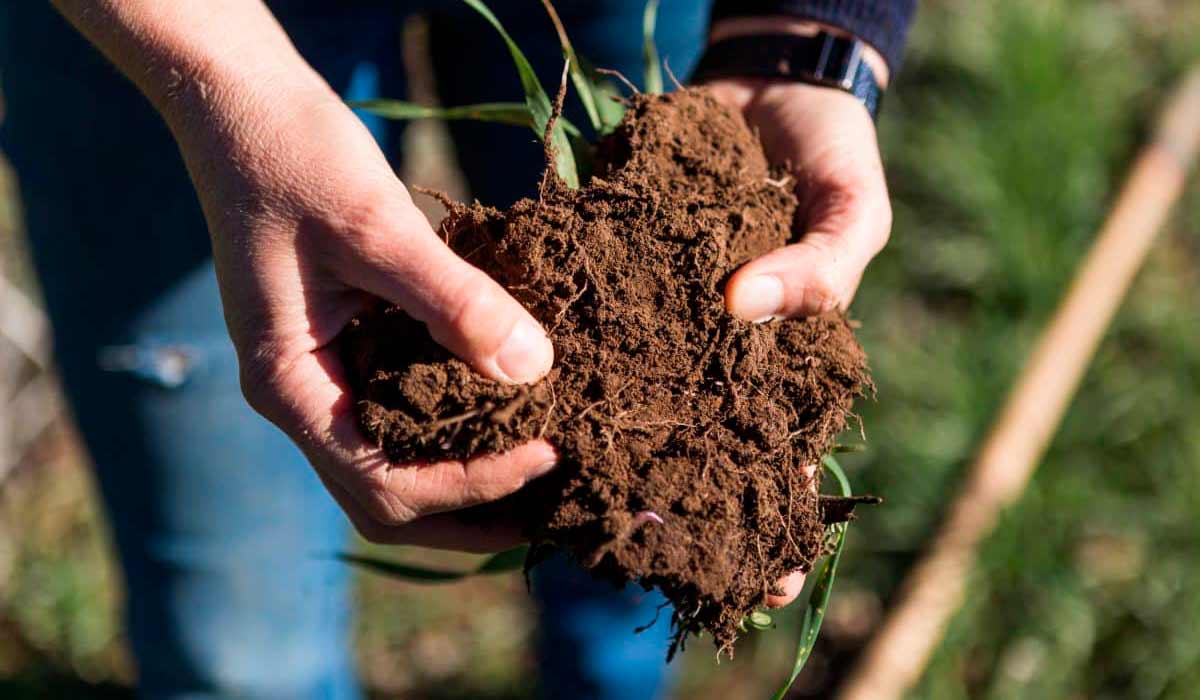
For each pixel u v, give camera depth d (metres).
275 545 1.50
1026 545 2.12
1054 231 2.48
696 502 0.82
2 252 2.29
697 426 0.87
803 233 1.01
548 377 0.86
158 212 1.27
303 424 0.88
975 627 2.11
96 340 1.35
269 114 0.84
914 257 2.61
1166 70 2.86
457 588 2.35
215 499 1.44
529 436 0.83
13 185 1.35
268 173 0.83
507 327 0.82
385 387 0.85
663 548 0.80
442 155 2.69
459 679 2.24
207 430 1.39
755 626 0.92
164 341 1.34
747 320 0.89
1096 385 2.36
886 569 2.21
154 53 0.87
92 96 1.21
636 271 0.89
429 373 0.83
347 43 1.30
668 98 0.99
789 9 1.11
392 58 1.42
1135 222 2.48
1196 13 3.00
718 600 0.81
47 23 1.17
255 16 0.91
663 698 2.06
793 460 0.89
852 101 1.07
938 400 2.31
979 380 2.29
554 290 0.87
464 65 1.41
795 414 0.90
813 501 0.89
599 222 0.89
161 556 1.48
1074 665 2.09
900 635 2.02
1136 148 2.64
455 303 0.81
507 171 1.46
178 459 1.40
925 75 2.82
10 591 2.21
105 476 1.46
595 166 0.99
